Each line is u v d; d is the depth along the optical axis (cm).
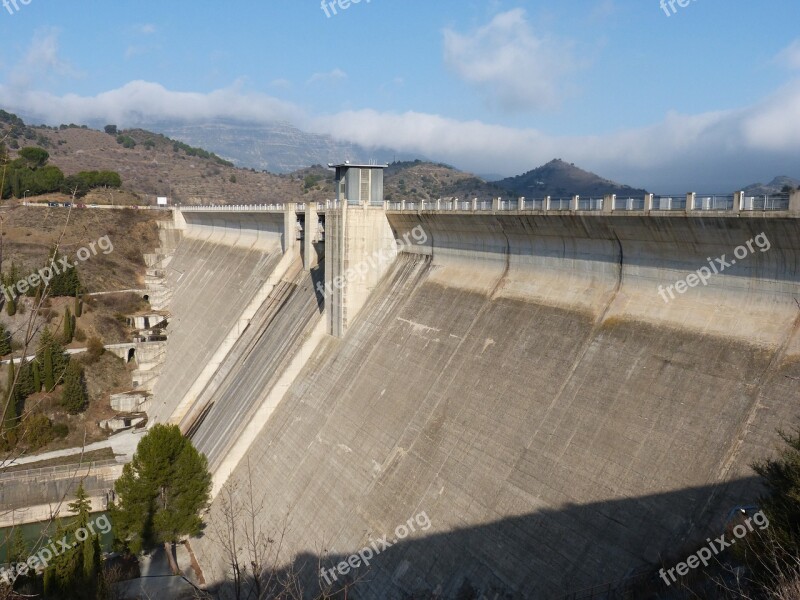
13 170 12606
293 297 5997
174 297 9888
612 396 2889
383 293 4844
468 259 4331
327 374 4672
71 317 8638
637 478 2572
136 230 11775
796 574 1537
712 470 2392
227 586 3847
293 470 4200
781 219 2423
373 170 5166
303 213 6444
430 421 3591
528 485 2902
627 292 3191
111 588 3697
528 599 2588
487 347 3666
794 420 2286
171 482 4384
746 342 2605
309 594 3381
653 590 2223
